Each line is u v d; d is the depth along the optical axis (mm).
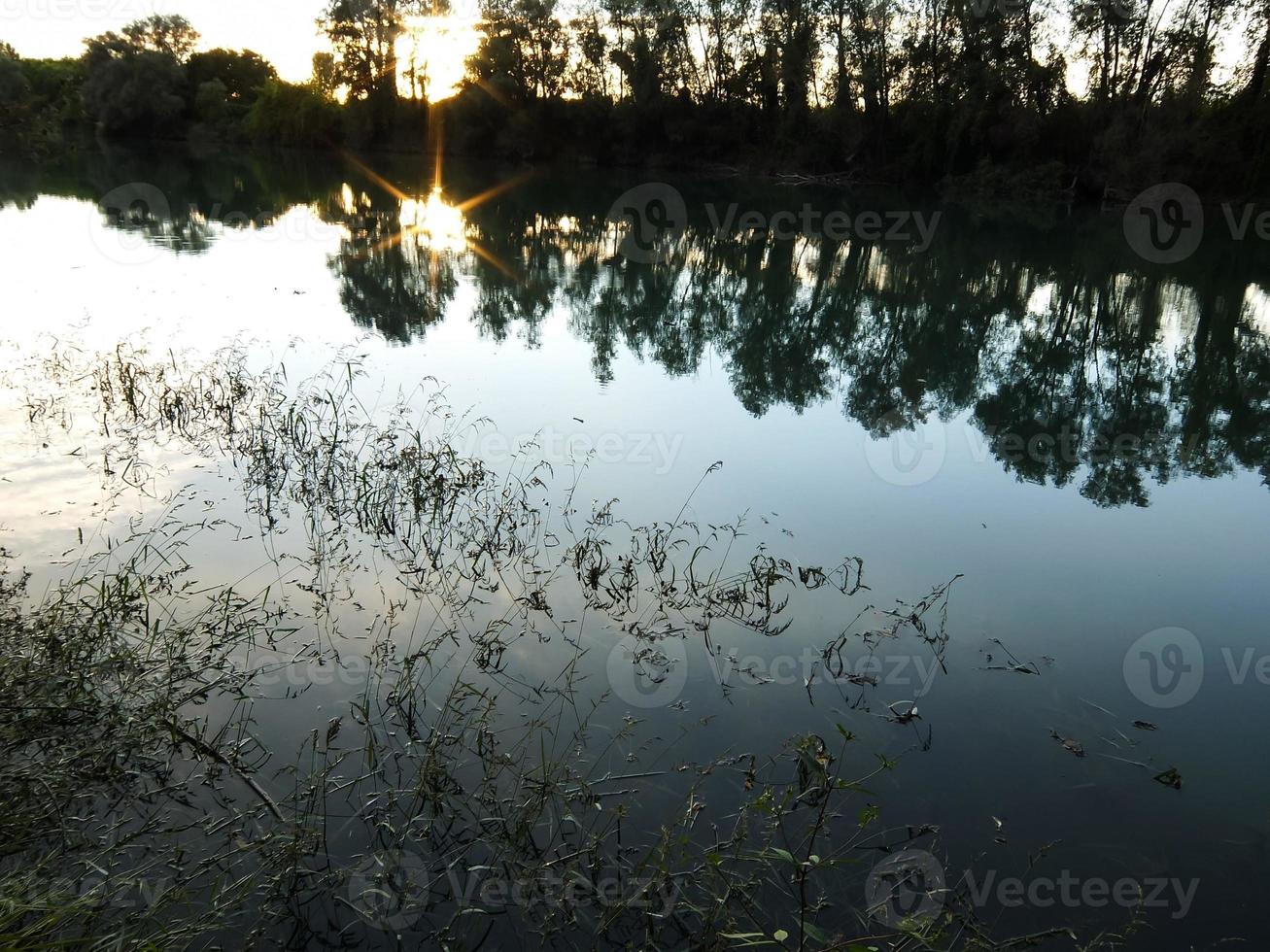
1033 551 5043
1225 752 3383
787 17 31531
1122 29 24656
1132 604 4465
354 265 13633
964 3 27078
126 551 4418
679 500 5531
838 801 3041
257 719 3297
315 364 8047
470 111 40875
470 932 2477
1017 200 26328
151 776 2947
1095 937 2543
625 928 2518
